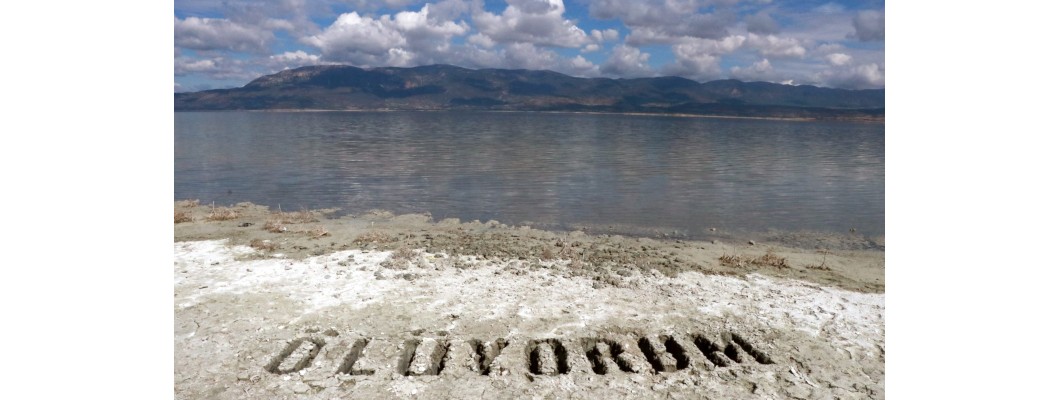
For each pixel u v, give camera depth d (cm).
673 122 11975
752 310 815
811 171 2614
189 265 979
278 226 1315
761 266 1052
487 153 3409
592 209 1655
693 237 1338
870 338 727
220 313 763
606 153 3494
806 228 1446
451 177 2286
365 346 689
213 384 585
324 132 5888
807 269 1045
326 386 588
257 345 673
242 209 1594
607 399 574
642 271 991
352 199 1783
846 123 14425
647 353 702
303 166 2608
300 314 766
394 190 1956
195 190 1928
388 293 849
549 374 628
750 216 1580
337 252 1077
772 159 3206
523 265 1004
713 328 750
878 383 614
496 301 826
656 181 2227
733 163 2947
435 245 1149
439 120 11525
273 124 8369
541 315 778
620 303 830
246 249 1091
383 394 575
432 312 780
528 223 1462
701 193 1948
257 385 587
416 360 647
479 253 1084
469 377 611
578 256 1088
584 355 674
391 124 8806
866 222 1518
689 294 877
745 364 653
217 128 6756
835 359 668
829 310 820
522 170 2536
